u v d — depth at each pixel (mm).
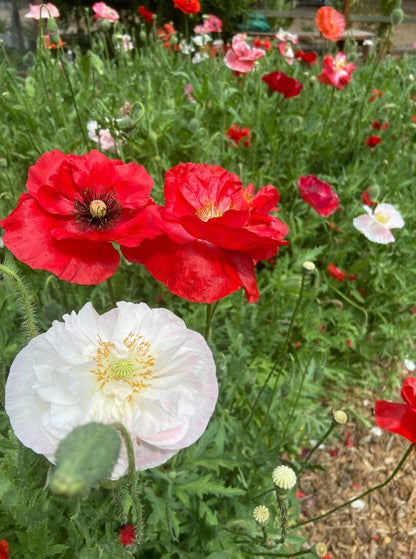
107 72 685
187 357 167
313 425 504
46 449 156
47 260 207
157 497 313
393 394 588
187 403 168
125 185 236
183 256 210
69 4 1611
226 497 371
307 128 644
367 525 477
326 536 467
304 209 601
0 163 430
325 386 588
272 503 390
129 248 220
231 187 241
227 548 337
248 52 640
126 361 165
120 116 524
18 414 158
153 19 886
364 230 505
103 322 177
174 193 231
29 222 215
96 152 244
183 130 561
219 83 621
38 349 161
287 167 634
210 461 325
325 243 608
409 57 1104
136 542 182
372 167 648
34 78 572
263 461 368
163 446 162
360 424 558
